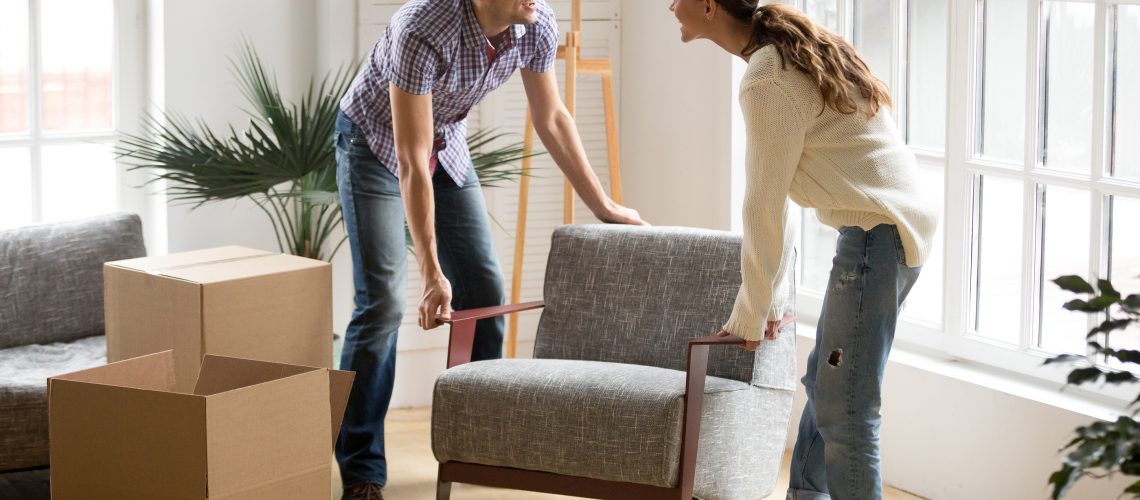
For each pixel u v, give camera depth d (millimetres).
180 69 4055
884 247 2619
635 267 3344
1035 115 3227
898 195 2609
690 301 3260
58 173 4117
